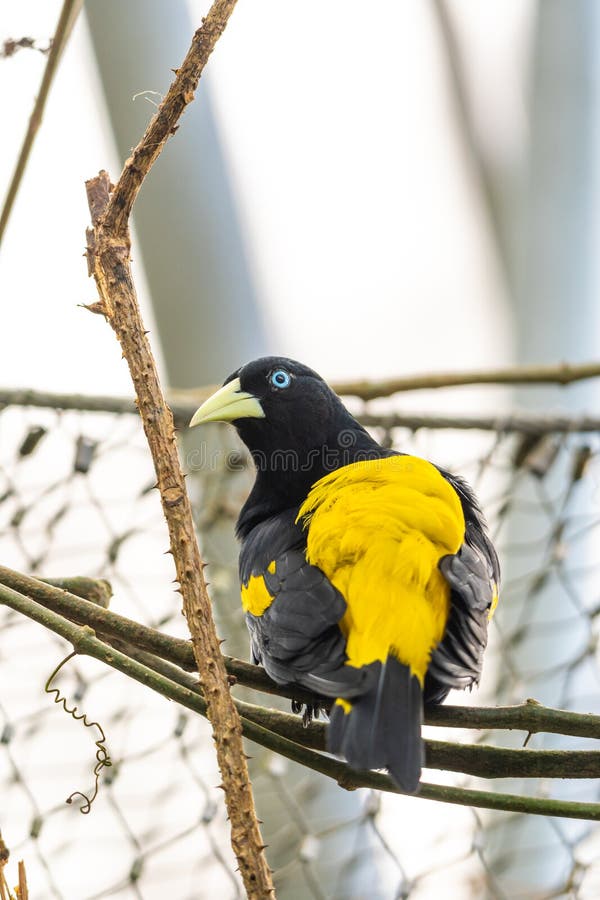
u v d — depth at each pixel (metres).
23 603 7.55
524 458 12.86
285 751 7.49
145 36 14.80
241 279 15.21
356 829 12.94
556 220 17.80
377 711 6.93
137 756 10.57
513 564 14.66
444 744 7.51
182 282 14.99
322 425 10.35
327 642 7.51
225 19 6.93
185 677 7.71
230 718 6.52
